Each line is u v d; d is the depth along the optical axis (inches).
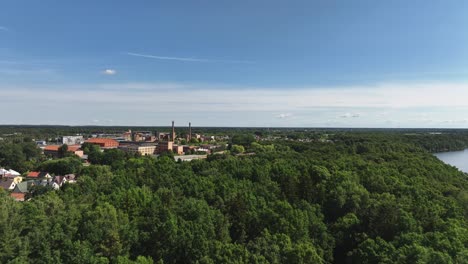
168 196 3245.6
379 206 2977.4
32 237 2255.2
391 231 2751.0
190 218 2775.6
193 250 2314.2
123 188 3533.5
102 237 2358.5
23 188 5674.2
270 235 2428.6
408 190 3597.4
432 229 2701.8
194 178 4188.0
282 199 3553.2
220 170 4837.6
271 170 4596.5
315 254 2217.0
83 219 2493.8
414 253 2074.3
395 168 4869.6
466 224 2728.8
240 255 2114.9
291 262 2158.0
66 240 2172.7
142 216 2893.7
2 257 2081.7
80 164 7283.5
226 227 2721.5
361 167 4827.8
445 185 4160.9
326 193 3698.3
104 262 2030.0
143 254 2461.9
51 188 4926.2
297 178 3978.8
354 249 2522.1
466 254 2028.8
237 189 3651.6
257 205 3184.1
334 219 3341.5
